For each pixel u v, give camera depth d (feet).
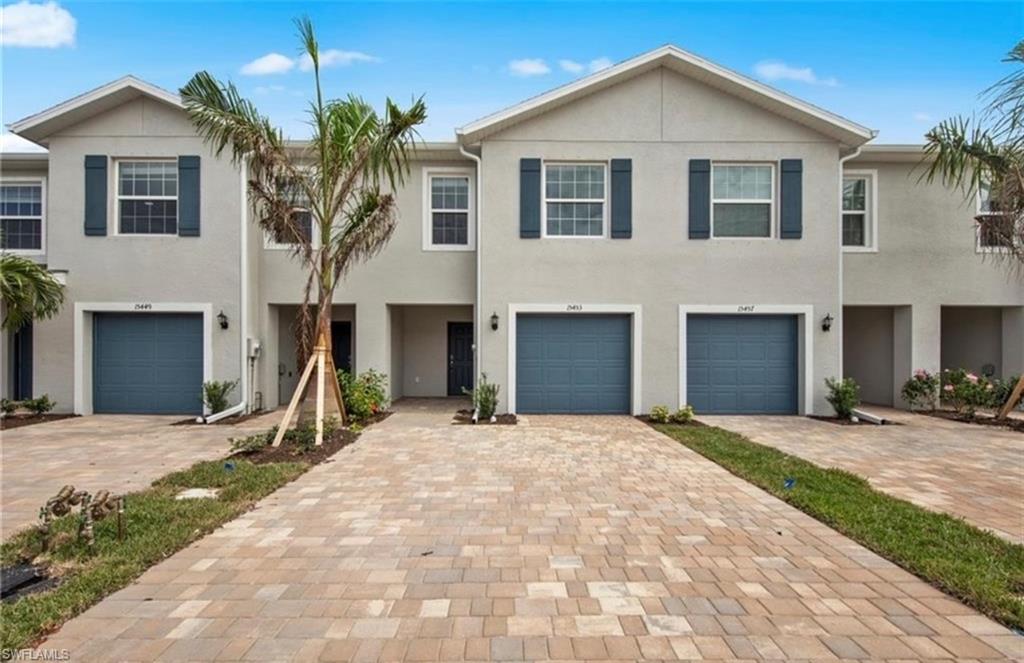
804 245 39.14
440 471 22.68
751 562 13.69
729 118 39.22
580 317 39.83
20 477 22.12
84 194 39.81
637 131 39.17
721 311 39.04
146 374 40.37
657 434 31.45
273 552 14.24
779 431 32.81
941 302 41.81
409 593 12.01
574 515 17.25
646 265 39.14
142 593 11.98
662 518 16.98
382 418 37.09
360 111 29.12
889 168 42.09
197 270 39.96
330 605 11.48
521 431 32.37
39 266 37.37
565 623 10.77
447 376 49.83
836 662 9.53
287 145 36.60
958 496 19.52
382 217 29.68
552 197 39.75
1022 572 12.69
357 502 18.48
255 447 25.95
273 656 9.69
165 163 40.40
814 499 18.34
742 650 9.87
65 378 39.68
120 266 39.86
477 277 39.58
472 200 42.63
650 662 9.53
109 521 15.62
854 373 47.57
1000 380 40.65
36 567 13.12
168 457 25.72
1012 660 9.59
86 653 9.75
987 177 31.09
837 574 13.01
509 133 39.17
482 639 10.22
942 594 12.00
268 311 42.32
